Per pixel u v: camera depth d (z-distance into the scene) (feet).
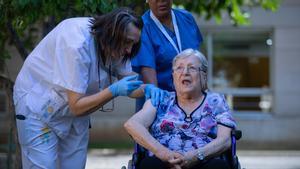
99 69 25.75
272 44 90.33
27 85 26.61
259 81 92.58
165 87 30.01
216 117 26.16
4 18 33.40
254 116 90.22
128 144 86.43
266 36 91.71
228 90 92.68
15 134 34.22
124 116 88.58
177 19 30.32
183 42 30.12
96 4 31.50
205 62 26.61
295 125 89.30
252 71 92.68
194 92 26.18
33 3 31.50
